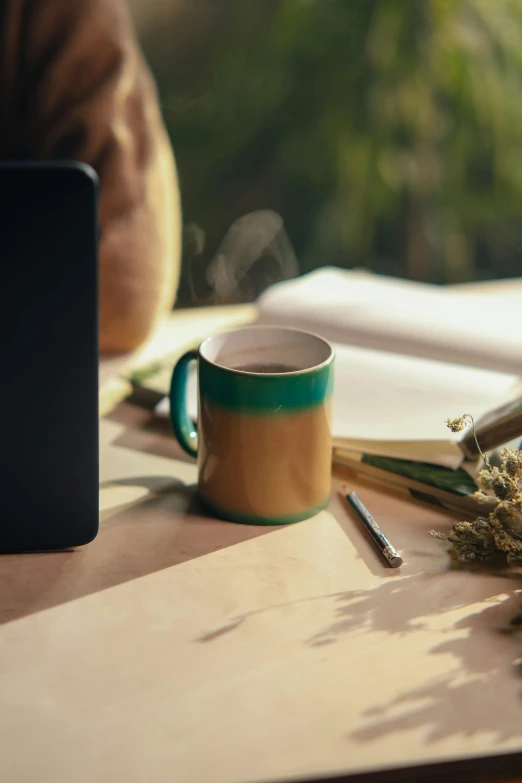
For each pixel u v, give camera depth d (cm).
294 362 68
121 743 43
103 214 94
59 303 54
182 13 283
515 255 286
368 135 236
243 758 43
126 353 95
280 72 245
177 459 74
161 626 52
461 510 65
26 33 100
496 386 80
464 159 238
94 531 59
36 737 44
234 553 60
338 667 49
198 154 272
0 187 51
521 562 55
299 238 283
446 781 43
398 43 223
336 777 42
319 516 65
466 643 51
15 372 55
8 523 58
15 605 54
